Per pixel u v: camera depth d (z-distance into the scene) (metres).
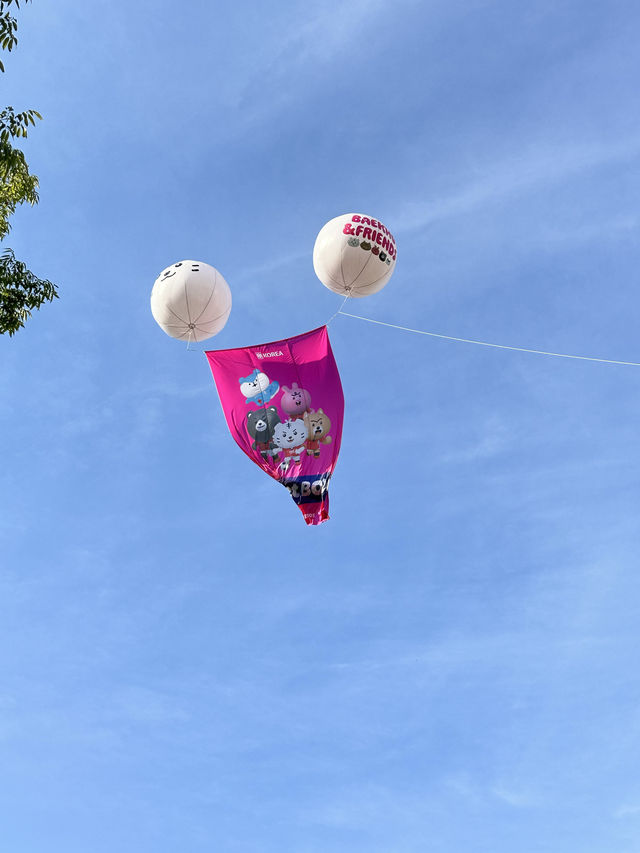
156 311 15.94
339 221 15.92
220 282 15.86
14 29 12.02
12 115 12.90
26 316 14.12
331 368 15.68
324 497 14.80
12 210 14.32
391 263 16.05
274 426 15.32
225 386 15.71
